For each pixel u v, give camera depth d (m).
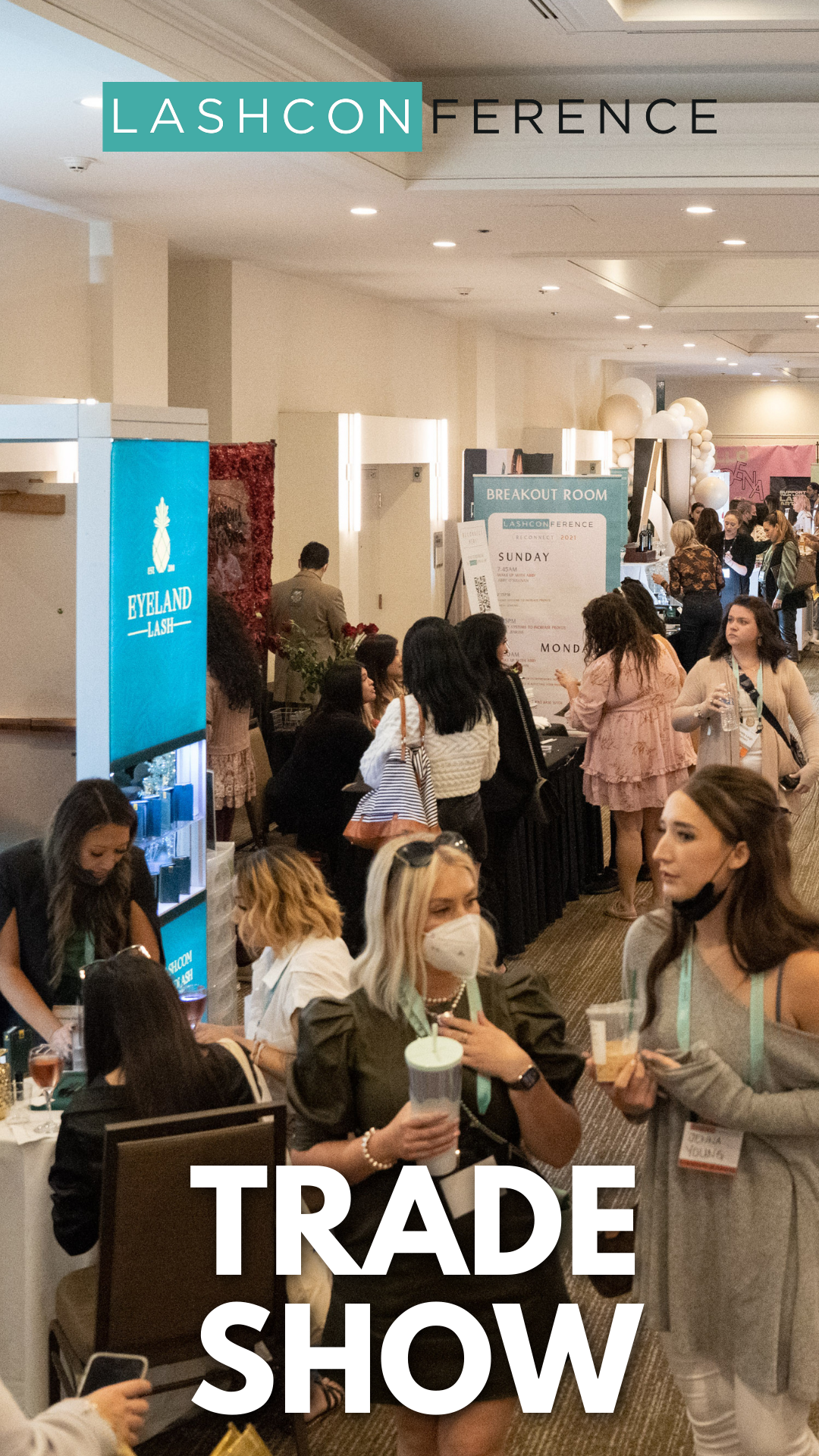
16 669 4.24
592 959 6.52
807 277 12.78
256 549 8.86
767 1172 2.33
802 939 2.33
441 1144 2.19
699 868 2.33
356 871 6.14
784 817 2.38
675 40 5.86
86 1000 2.91
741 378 25.84
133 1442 2.20
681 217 7.47
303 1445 2.89
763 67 6.27
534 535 7.97
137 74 4.56
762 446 25.92
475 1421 2.33
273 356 9.73
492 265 9.37
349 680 6.32
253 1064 3.00
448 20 5.62
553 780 6.98
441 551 12.99
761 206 7.10
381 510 12.60
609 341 16.78
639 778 6.74
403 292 11.09
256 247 8.42
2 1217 3.08
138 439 4.01
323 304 10.56
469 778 5.37
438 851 2.29
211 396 9.12
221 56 4.82
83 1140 2.83
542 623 8.04
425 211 7.14
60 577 4.17
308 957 3.50
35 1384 3.11
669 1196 2.42
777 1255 2.31
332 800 6.28
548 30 5.71
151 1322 2.64
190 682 4.54
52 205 6.76
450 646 5.26
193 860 4.68
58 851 3.52
